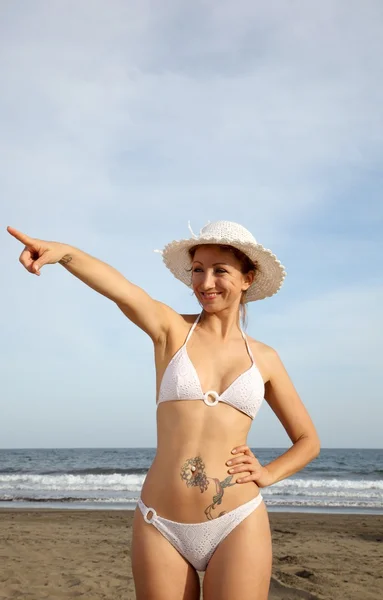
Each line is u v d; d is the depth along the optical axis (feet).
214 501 8.27
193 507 8.26
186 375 8.59
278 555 29.17
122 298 8.32
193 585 8.41
